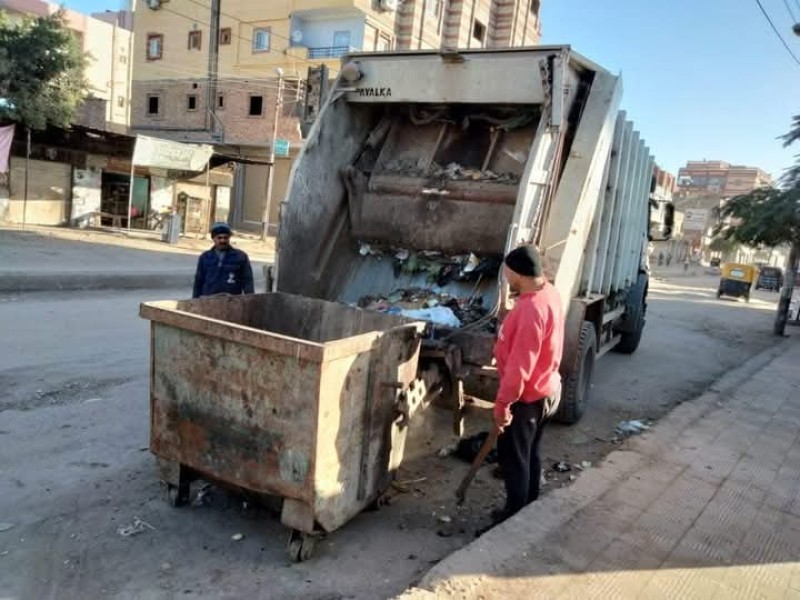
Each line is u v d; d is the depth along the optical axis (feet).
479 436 15.67
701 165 295.69
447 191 17.24
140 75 108.06
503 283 13.58
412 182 17.76
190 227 75.72
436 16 98.63
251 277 18.51
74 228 62.64
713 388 22.74
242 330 9.82
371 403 10.54
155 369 11.09
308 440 9.55
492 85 16.15
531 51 15.69
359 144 18.52
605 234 19.45
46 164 60.80
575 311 17.02
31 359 20.47
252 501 11.13
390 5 89.51
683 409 19.45
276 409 9.80
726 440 16.78
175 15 102.53
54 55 56.85
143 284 40.32
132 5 154.30
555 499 12.13
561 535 10.84
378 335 10.40
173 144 64.08
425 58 16.98
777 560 10.75
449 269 17.43
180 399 10.85
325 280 17.87
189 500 11.85
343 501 10.36
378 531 11.44
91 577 9.47
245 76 96.17
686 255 180.86
